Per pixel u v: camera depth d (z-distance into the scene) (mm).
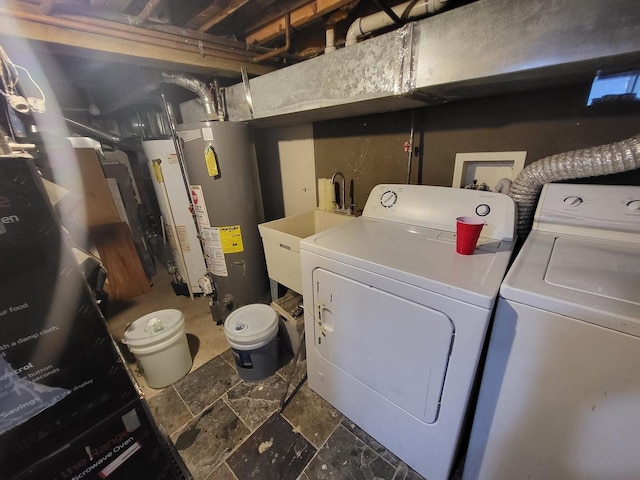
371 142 1734
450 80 947
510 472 870
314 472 1124
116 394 688
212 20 1423
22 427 560
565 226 1038
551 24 742
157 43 1389
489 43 847
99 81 2375
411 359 933
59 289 565
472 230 917
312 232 2145
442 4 1057
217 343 1913
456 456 1046
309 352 1363
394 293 896
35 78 1739
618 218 946
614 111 998
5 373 521
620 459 662
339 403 1316
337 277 1057
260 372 1555
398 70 1048
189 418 1356
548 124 1141
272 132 2357
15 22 1062
